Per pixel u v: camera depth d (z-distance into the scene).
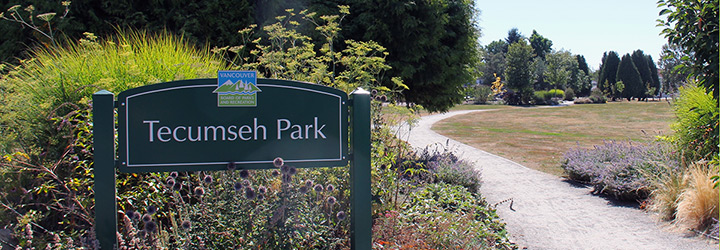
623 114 31.06
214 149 2.54
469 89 12.41
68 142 3.40
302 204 2.83
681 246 4.86
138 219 2.54
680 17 4.82
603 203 6.72
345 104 2.66
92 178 3.27
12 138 3.33
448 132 19.06
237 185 2.56
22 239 2.79
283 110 2.59
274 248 2.67
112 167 2.41
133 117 2.46
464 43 10.82
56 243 2.62
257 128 2.57
